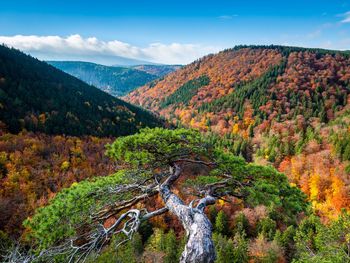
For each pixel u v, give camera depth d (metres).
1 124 80.12
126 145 6.20
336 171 63.00
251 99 150.75
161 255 27.38
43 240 5.60
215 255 4.51
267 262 28.67
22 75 128.62
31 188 52.66
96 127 99.88
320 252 7.49
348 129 84.25
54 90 126.38
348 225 7.53
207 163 7.07
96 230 6.00
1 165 58.94
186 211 5.49
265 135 105.12
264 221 35.97
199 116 157.50
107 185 6.38
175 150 6.49
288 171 72.38
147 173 6.95
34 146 70.94
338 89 141.75
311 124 108.00
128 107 144.25
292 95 143.62
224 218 39.12
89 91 149.88
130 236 5.74
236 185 7.07
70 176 61.97
